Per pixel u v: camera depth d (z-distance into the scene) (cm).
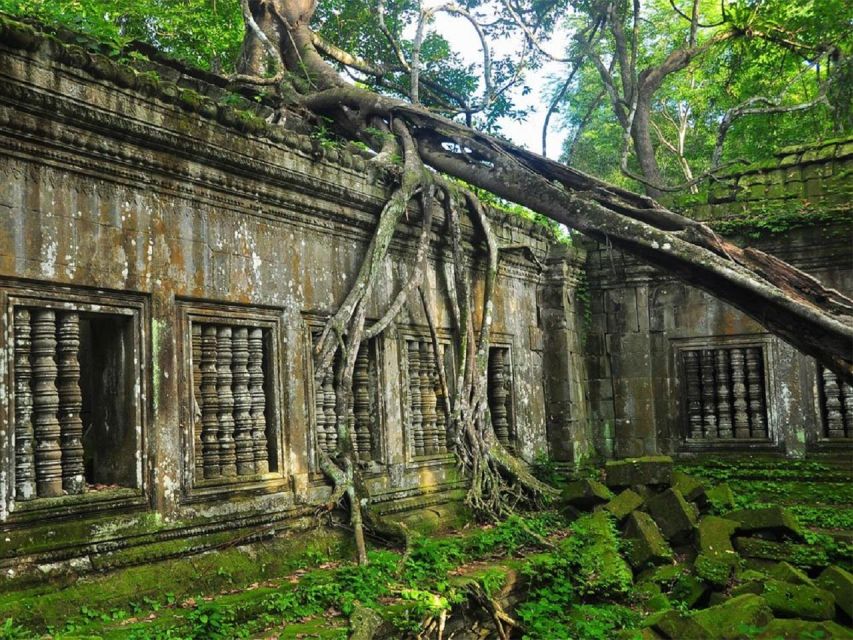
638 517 842
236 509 648
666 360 1208
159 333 604
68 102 531
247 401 686
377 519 748
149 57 800
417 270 856
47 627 483
